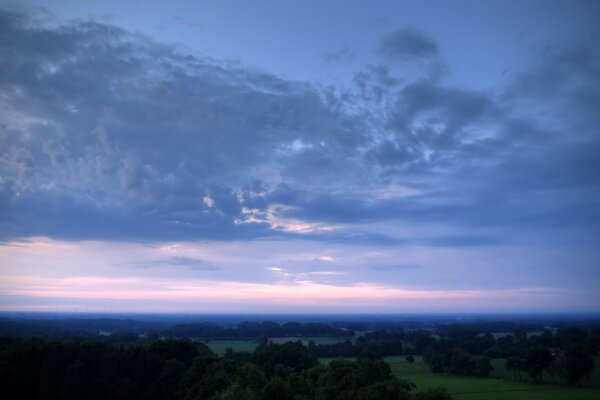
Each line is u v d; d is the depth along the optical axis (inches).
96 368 3221.0
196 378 3093.0
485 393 3767.2
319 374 2974.9
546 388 4057.6
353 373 2664.9
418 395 2274.9
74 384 3112.7
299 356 3735.2
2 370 3100.4
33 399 3198.8
